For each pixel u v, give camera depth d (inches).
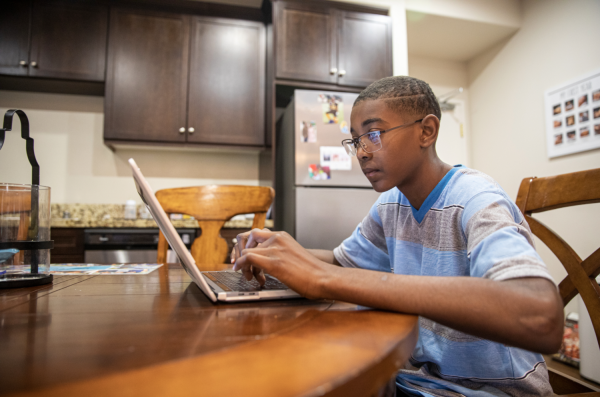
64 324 15.3
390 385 19.0
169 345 12.1
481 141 145.7
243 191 53.5
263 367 9.8
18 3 100.4
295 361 10.3
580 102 107.3
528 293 15.7
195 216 52.8
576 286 31.0
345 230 97.8
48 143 110.4
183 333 13.7
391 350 11.3
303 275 19.0
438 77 150.3
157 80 106.0
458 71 152.9
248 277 23.8
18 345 12.3
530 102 124.7
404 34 115.6
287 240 21.1
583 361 69.1
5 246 26.0
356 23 111.1
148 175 116.5
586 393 26.9
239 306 19.3
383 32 113.0
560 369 80.2
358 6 112.1
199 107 108.1
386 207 34.4
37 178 30.1
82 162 112.0
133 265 41.8
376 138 27.0
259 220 52.6
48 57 100.7
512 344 15.7
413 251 30.7
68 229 88.7
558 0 115.3
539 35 121.6
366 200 100.0
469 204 24.2
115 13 104.9
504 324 15.3
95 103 114.3
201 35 110.0
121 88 103.7
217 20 111.6
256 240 25.5
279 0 105.6
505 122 134.6
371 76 110.5
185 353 11.2
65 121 112.0
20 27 100.0
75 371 9.7
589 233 102.7
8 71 98.4
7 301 20.7
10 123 27.9
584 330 68.9
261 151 115.9
